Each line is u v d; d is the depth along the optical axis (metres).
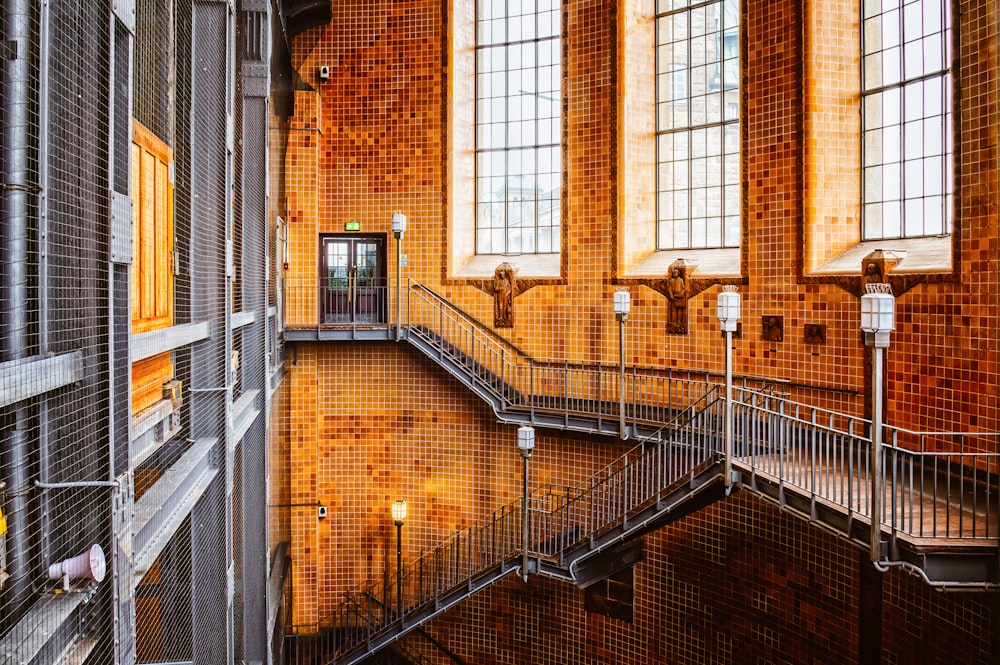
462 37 17.00
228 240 7.66
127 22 4.33
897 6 11.99
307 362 16.81
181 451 7.30
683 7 15.07
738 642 13.73
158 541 5.48
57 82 4.01
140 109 6.30
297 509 16.83
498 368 16.41
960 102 10.03
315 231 16.83
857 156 12.68
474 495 16.73
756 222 13.37
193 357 7.61
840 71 12.59
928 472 10.38
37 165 3.91
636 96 15.27
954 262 10.18
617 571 14.14
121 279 4.39
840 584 12.17
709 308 13.98
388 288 16.80
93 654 4.03
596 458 15.26
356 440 17.23
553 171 16.64
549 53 16.61
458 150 16.98
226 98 7.71
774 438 10.14
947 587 7.43
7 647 3.55
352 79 17.12
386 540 17.25
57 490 4.04
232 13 8.25
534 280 16.11
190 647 7.12
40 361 3.59
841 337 12.05
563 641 16.19
